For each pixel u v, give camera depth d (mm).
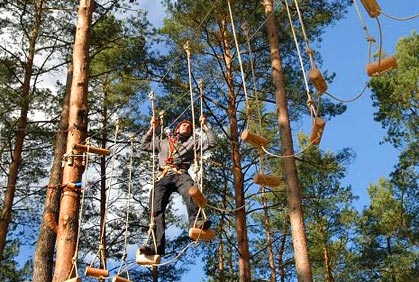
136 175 16297
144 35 14438
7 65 14320
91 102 15953
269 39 13203
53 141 14484
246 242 13242
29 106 14445
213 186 14828
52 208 9984
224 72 14508
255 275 19562
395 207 20641
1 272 16953
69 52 14453
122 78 14914
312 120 5586
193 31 14344
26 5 14539
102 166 16078
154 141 6918
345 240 20609
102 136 15102
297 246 10930
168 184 6555
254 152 14914
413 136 17688
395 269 20781
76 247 6848
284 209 18391
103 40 14195
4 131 13562
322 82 5293
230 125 14133
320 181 19109
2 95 13602
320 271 22109
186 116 14500
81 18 8891
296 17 14305
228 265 19047
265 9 13461
